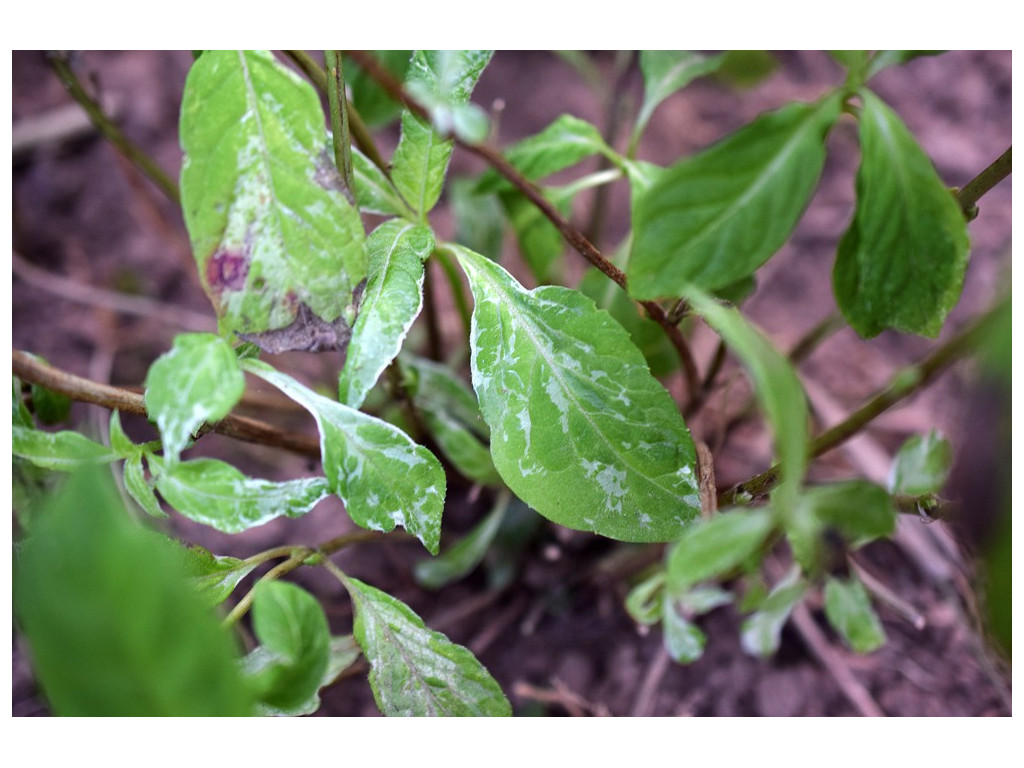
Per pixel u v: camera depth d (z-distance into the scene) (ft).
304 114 0.53
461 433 0.82
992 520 0.48
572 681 1.01
